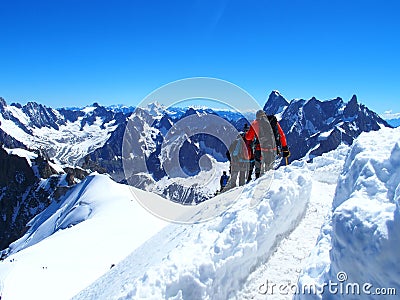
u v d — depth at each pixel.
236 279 6.31
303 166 14.65
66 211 109.31
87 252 43.06
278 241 7.59
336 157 15.74
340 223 4.39
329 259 4.94
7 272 35.78
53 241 49.56
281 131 11.13
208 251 6.26
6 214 166.00
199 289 5.74
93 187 110.12
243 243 6.62
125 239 48.97
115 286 8.62
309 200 9.89
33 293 31.38
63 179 170.25
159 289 5.75
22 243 111.25
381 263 3.77
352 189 5.79
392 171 4.95
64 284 33.72
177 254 6.44
